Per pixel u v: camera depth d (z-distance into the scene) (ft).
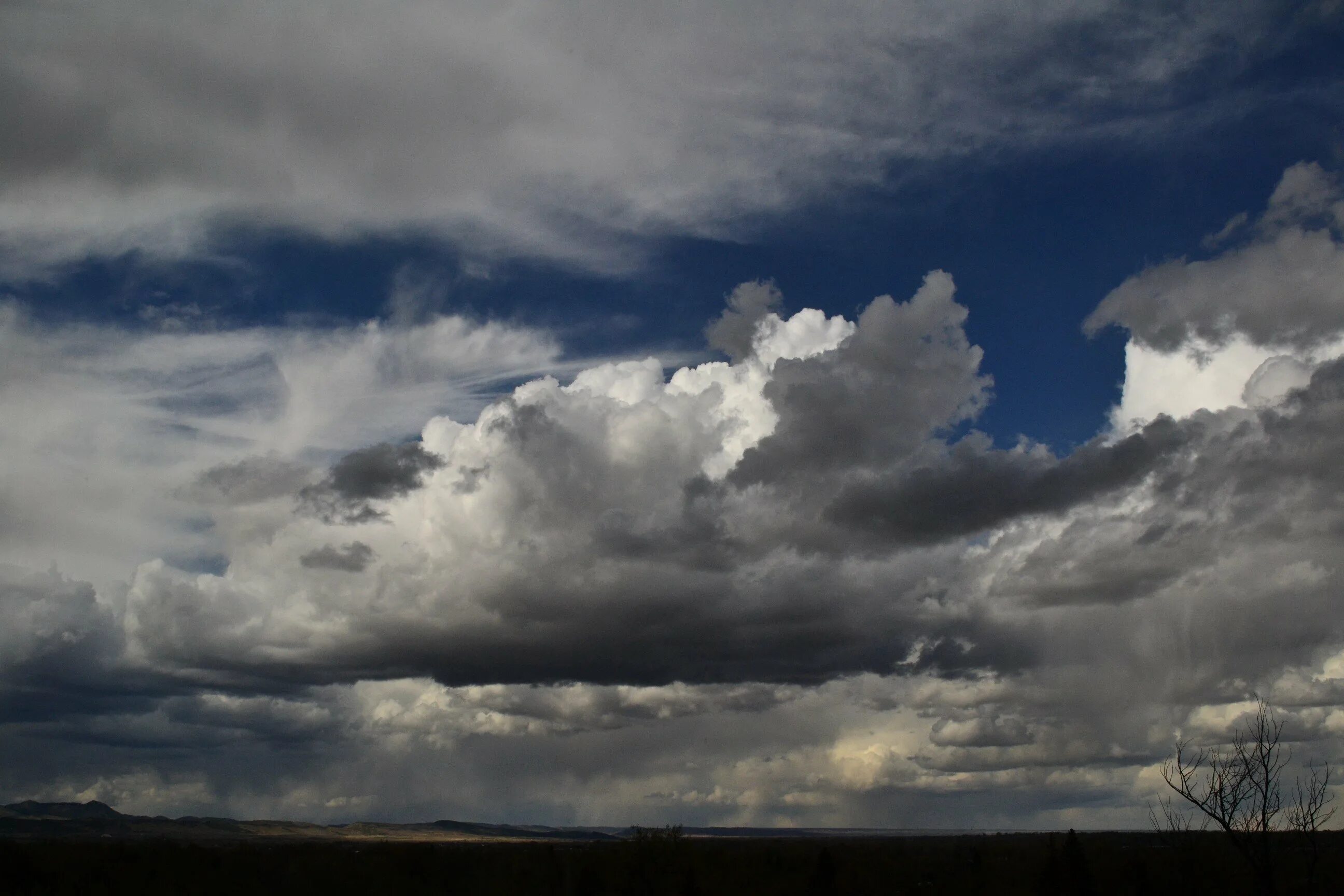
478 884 258.98
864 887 266.36
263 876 264.93
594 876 236.22
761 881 259.60
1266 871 82.69
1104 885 215.72
